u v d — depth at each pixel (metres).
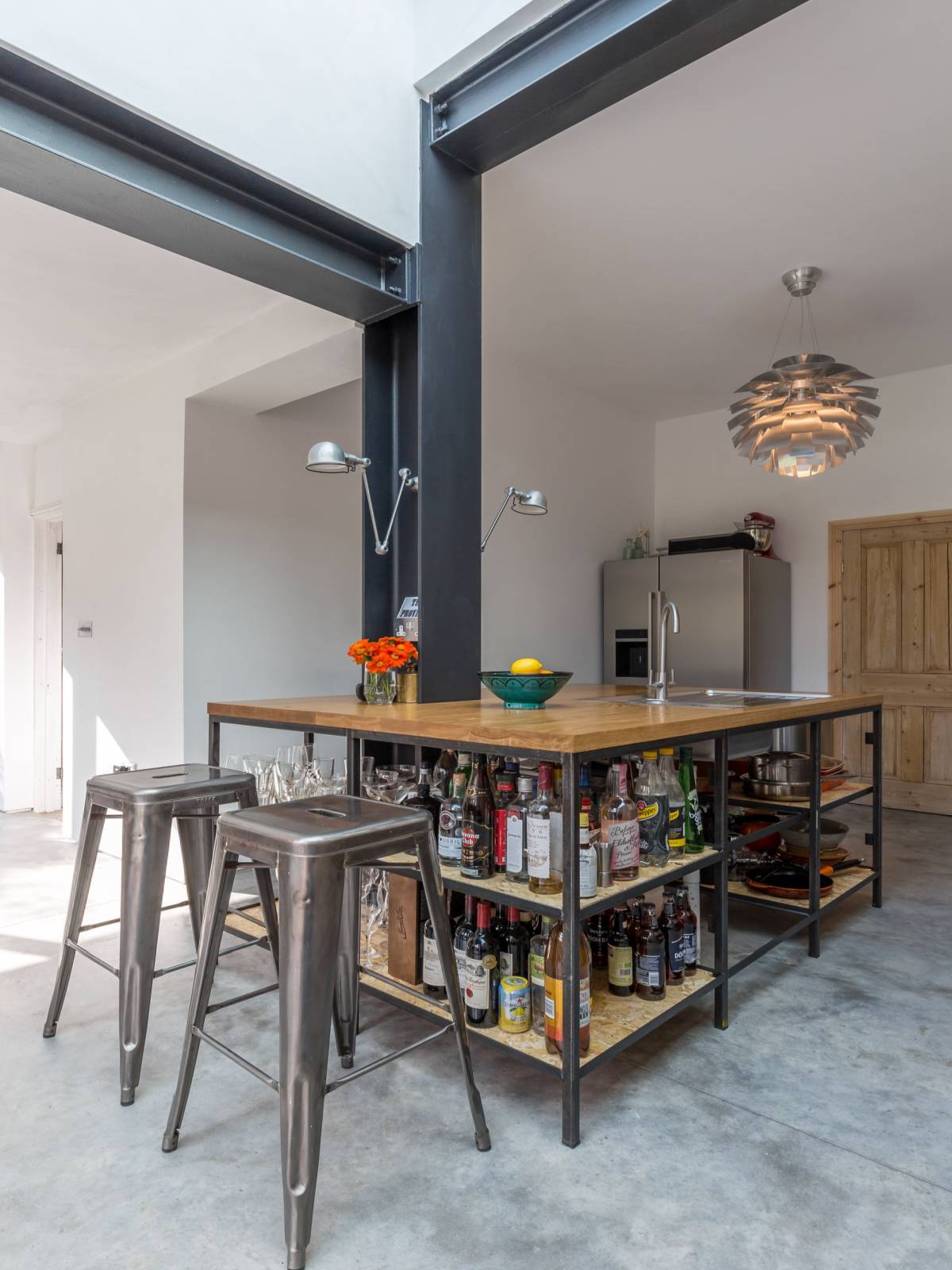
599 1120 1.84
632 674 5.64
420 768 2.38
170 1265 1.40
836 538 5.59
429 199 2.77
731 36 2.15
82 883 2.20
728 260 3.71
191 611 3.93
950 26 2.26
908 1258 1.42
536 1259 1.42
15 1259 1.42
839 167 2.97
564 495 5.55
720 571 5.21
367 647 2.71
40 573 5.64
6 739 5.48
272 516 4.27
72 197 2.19
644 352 4.91
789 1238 1.47
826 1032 2.27
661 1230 1.49
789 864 3.14
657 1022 1.98
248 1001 2.47
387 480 3.08
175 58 2.11
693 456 6.24
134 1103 1.91
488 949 2.00
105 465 4.52
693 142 2.81
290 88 2.38
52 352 4.00
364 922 2.52
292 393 3.89
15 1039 2.23
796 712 2.62
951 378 5.13
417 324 2.75
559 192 3.14
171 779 2.11
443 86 2.72
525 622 5.25
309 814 1.67
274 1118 1.85
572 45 2.34
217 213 2.33
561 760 1.71
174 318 3.61
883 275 3.88
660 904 2.40
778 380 3.19
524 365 5.14
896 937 3.01
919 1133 1.80
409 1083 2.00
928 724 5.24
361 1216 1.52
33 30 1.86
